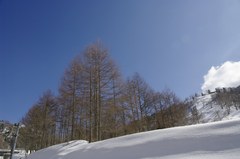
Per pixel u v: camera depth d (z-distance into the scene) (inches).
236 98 3501.5
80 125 731.4
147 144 363.3
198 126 365.1
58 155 550.3
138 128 863.7
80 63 765.3
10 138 522.9
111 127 733.9
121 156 362.9
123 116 834.2
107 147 422.9
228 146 276.1
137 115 888.3
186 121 1096.8
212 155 266.5
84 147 507.2
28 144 1125.1
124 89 806.5
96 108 666.8
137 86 960.3
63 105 828.6
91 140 622.5
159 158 307.7
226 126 327.0
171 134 367.9
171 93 1186.6
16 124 544.4
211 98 4197.8
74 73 754.8
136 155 345.7
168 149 324.5
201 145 301.7
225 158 247.1
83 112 708.0
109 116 719.1
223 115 2652.6
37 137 1054.4
